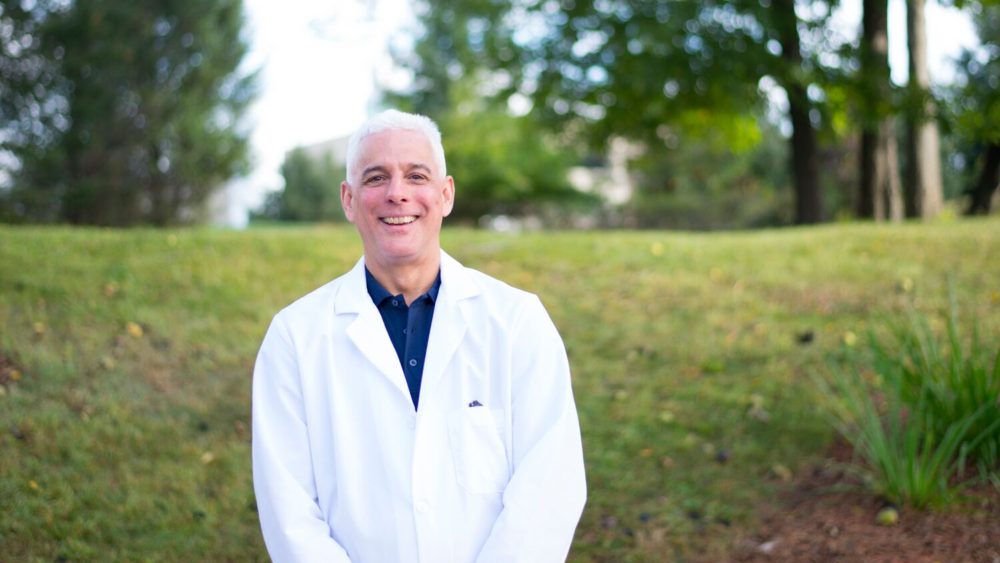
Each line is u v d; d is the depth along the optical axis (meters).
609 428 4.69
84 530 3.47
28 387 4.47
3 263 6.24
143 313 5.57
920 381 4.06
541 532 1.86
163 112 16.09
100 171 15.42
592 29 12.80
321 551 1.81
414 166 1.95
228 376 4.95
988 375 4.14
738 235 9.16
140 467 3.97
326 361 1.93
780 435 4.61
